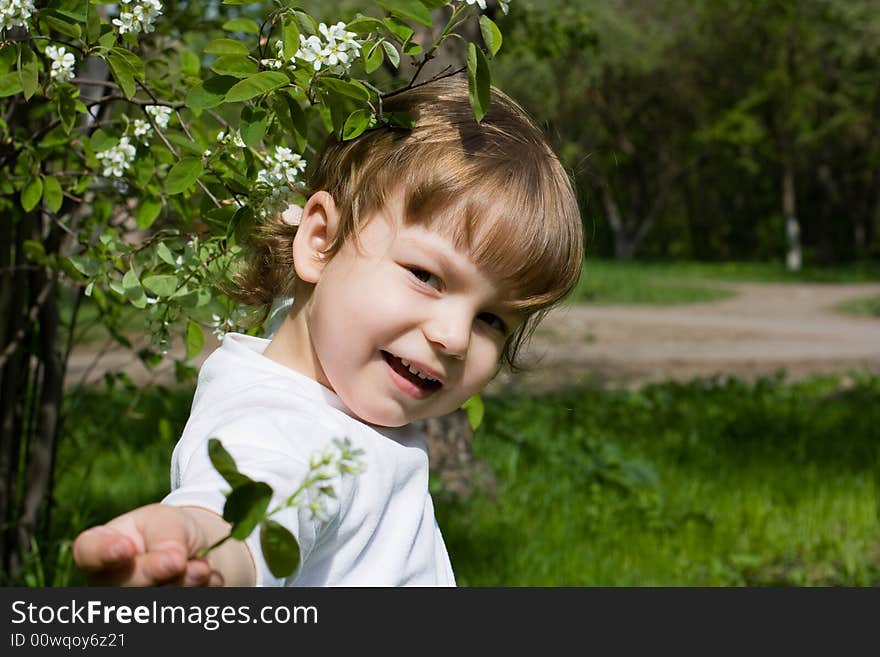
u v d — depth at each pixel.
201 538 0.96
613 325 18.03
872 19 32.22
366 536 1.39
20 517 3.42
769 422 8.34
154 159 2.02
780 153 39.31
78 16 1.61
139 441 6.41
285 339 1.53
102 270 1.80
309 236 1.51
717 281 29.92
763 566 4.93
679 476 6.36
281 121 1.51
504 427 7.25
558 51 6.63
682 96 38.25
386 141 1.52
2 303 3.17
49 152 2.31
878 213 44.62
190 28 2.79
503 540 4.86
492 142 1.52
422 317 1.40
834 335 17.33
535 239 1.46
